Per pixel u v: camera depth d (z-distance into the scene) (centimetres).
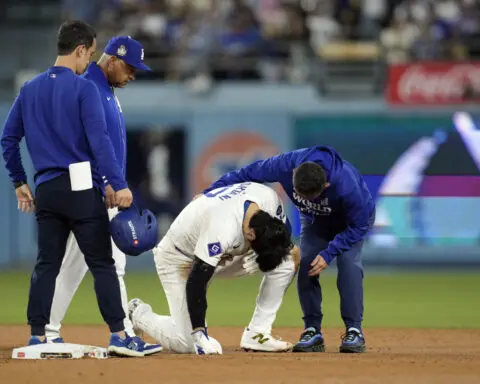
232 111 7450
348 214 2433
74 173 2209
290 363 2122
